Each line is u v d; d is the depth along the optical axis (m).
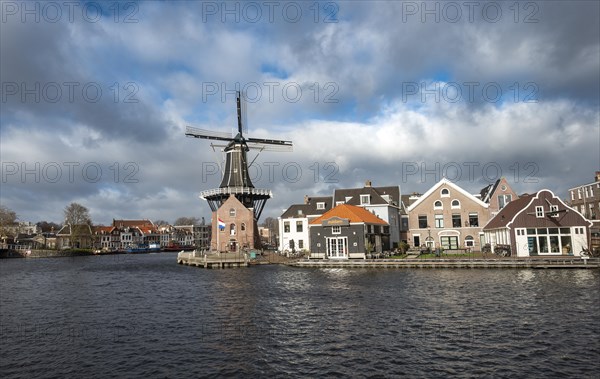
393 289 32.34
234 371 15.63
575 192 84.06
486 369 15.23
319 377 14.89
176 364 16.53
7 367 16.56
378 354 17.06
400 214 75.19
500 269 43.41
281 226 73.56
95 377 15.40
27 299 33.41
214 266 56.75
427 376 14.74
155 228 191.62
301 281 39.00
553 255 48.50
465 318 22.44
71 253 123.69
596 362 15.63
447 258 49.22
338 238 57.00
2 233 118.88
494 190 65.62
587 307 24.20
